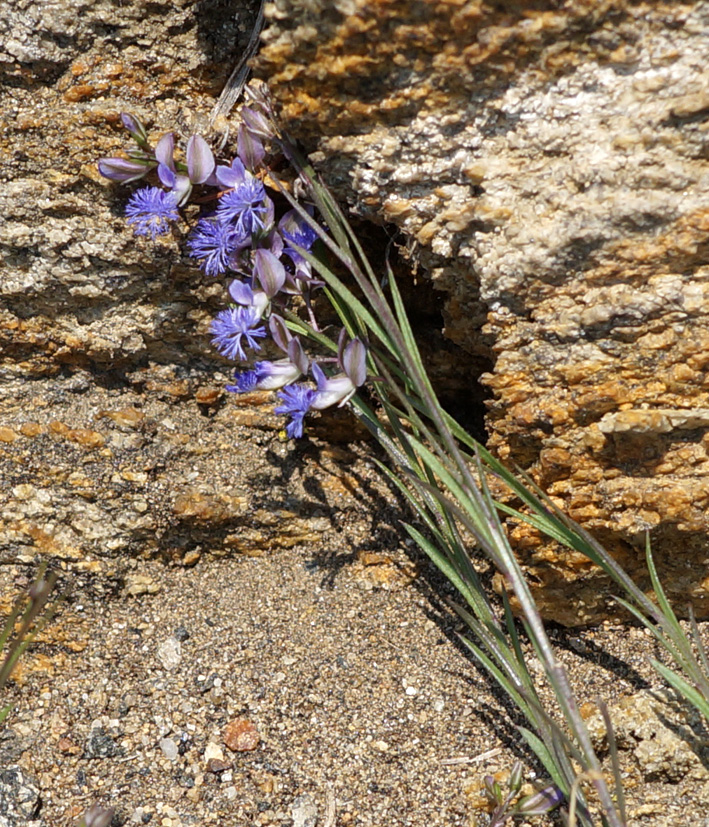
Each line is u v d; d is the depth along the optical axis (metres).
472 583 0.17
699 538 0.17
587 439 0.17
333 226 0.17
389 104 0.17
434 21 0.16
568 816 0.16
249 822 0.17
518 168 0.17
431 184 0.17
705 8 0.16
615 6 0.16
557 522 0.17
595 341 0.17
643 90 0.16
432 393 0.17
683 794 0.17
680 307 0.16
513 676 0.17
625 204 0.16
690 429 0.17
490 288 0.17
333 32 0.16
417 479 0.17
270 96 0.17
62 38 0.17
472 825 0.17
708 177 0.16
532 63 0.16
